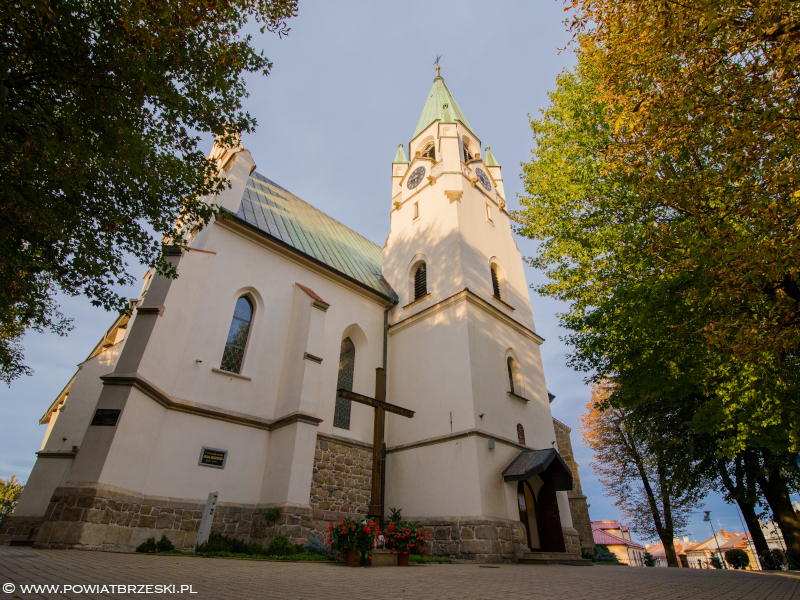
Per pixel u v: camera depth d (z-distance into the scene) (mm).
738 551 27797
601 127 14469
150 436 12133
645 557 32406
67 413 17141
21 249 8430
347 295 20828
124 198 9297
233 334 16016
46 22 6891
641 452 29938
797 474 17938
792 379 9305
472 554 14281
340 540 9906
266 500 14000
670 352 12164
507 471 16625
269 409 15750
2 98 6598
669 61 7121
